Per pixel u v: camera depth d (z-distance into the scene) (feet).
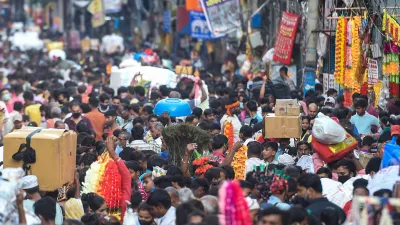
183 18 229.66
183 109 109.70
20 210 62.64
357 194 65.87
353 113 113.39
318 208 64.85
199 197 73.72
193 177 85.66
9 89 164.86
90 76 180.75
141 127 105.29
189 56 248.11
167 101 110.22
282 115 94.68
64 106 131.54
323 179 74.84
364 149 93.97
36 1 494.59
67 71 211.20
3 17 552.00
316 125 83.87
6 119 116.57
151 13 311.27
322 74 146.92
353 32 117.29
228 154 87.45
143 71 149.07
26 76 201.16
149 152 96.32
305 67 134.31
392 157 75.87
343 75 119.75
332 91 128.57
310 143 90.84
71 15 417.90
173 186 76.54
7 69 257.75
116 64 232.94
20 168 66.13
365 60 118.52
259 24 182.50
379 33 117.19
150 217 68.80
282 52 155.12
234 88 160.25
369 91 120.06
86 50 302.66
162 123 110.42
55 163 73.10
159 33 289.53
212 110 116.47
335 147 83.92
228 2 175.11
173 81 151.02
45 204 67.51
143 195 82.38
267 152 87.71
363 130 108.99
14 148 73.10
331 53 140.26
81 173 84.17
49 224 67.67
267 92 134.41
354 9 120.78
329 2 134.92
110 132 112.06
